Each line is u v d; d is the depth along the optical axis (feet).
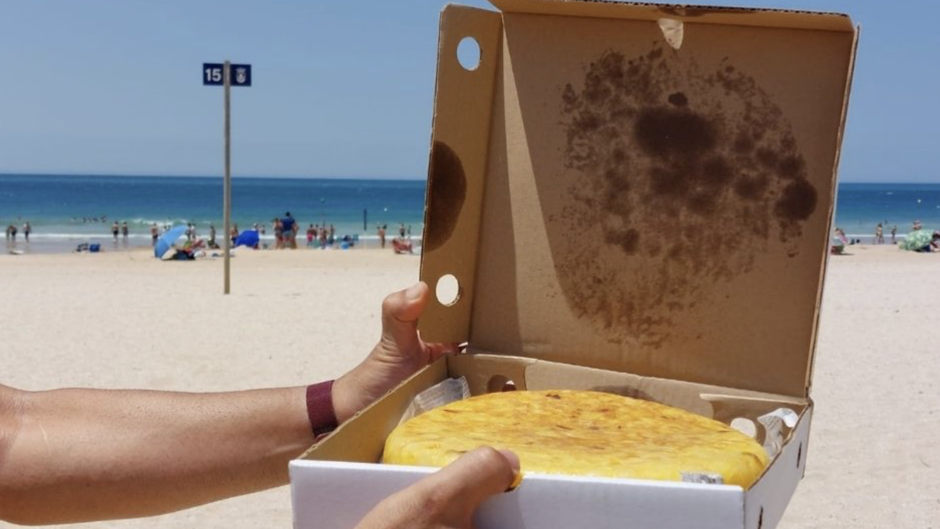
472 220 6.25
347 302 43.70
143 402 5.89
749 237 5.70
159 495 5.71
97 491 5.65
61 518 5.70
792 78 5.57
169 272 61.36
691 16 5.55
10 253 97.96
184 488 5.72
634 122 5.94
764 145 5.65
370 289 50.16
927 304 43.68
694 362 5.81
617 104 5.98
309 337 33.35
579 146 6.07
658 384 5.77
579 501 3.33
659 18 5.73
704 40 5.76
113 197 338.13
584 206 6.06
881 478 18.29
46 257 80.74
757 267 5.68
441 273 6.17
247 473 5.78
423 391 5.53
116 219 226.58
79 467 5.63
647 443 4.38
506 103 6.21
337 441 4.30
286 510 16.53
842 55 5.46
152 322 36.55
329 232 144.36
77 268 64.80
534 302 6.17
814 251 5.55
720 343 5.76
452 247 6.18
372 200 336.90
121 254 87.71
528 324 6.19
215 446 5.74
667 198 5.87
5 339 32.45
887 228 216.95
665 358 5.88
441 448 4.21
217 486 5.75
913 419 22.62
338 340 32.76
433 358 6.16
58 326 35.42
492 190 6.27
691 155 5.82
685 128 5.82
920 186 590.96
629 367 5.97
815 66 5.53
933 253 91.56
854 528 15.74
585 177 6.05
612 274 6.00
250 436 5.80
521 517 3.38
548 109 6.12
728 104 5.73
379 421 4.88
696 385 5.68
